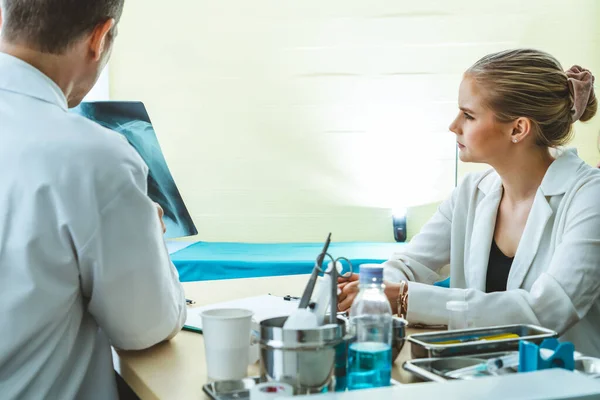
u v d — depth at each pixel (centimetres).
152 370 116
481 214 183
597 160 431
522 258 168
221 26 413
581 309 149
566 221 161
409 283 146
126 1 407
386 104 420
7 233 110
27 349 112
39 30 121
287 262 313
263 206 422
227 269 314
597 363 103
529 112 164
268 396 83
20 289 110
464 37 419
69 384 118
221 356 109
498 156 171
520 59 166
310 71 418
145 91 412
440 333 117
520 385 83
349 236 425
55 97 121
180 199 242
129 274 117
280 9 414
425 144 422
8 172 111
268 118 420
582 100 169
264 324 98
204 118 417
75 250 114
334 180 423
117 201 115
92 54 128
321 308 101
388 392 82
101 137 118
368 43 417
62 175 112
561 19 422
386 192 423
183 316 133
